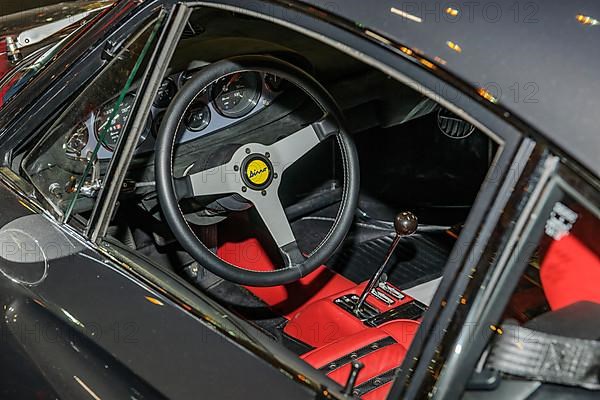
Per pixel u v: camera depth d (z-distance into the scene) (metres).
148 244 2.64
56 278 1.72
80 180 1.79
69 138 1.85
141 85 1.66
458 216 3.16
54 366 1.65
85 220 1.79
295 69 2.04
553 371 1.27
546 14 1.23
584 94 1.15
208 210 2.22
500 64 1.19
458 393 1.22
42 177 1.86
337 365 1.96
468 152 2.98
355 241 3.18
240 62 1.97
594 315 1.32
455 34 1.23
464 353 1.20
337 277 2.70
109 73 1.72
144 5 1.66
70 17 2.38
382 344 2.05
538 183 1.13
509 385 1.26
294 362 1.46
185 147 2.24
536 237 1.15
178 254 2.73
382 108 2.64
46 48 2.07
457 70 1.20
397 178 3.16
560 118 1.13
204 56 2.12
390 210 3.21
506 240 1.15
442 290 1.21
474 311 1.18
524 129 1.14
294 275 2.12
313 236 3.21
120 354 1.60
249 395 1.43
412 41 1.24
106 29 1.71
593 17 1.22
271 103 2.25
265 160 2.12
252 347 1.48
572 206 1.14
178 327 1.56
